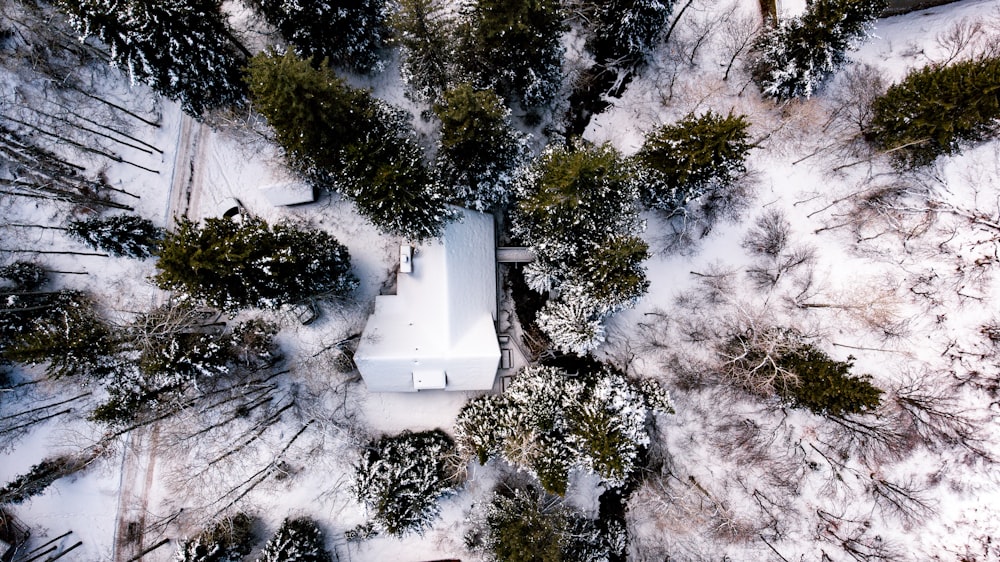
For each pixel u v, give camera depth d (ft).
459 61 71.92
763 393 80.18
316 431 81.35
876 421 81.51
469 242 74.74
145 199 81.35
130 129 81.05
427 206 64.54
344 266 76.79
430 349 70.54
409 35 67.05
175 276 55.57
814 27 68.69
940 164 81.71
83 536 81.05
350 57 77.20
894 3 81.05
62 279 80.02
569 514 79.25
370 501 73.46
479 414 76.23
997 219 81.10
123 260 80.89
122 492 81.25
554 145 77.05
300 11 64.95
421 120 81.56
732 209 81.35
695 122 66.85
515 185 72.74
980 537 82.12
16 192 78.23
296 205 81.30
